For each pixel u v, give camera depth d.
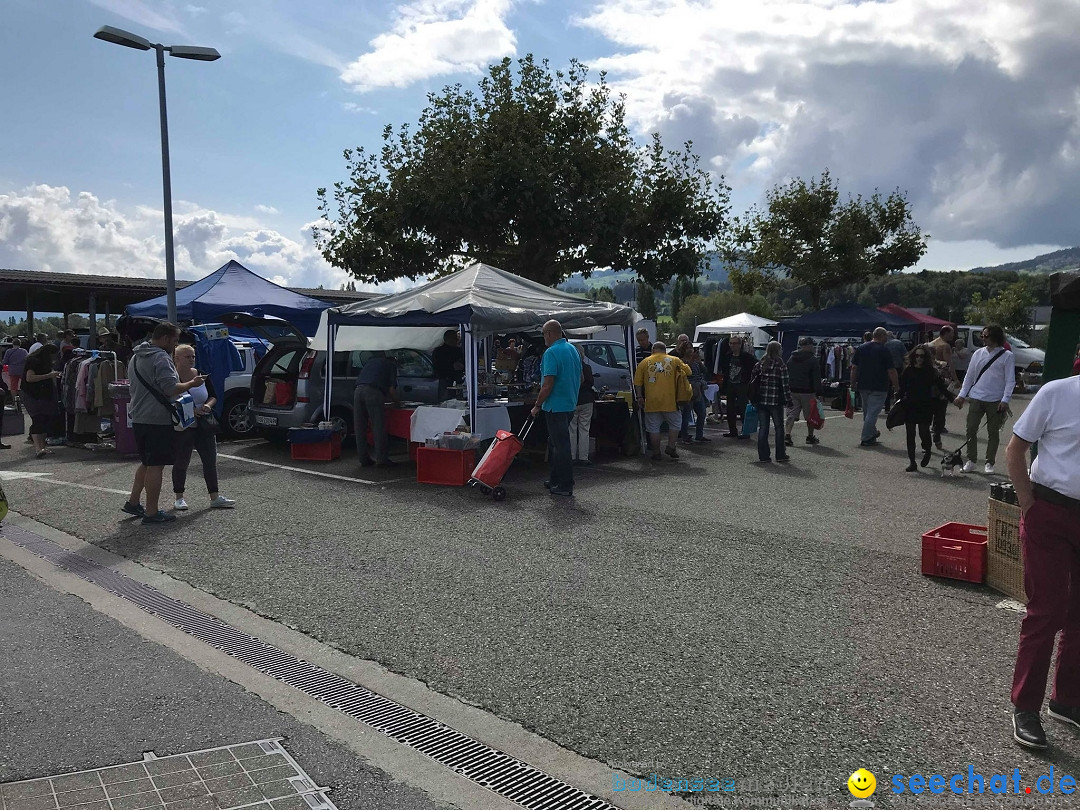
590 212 20.84
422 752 3.27
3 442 13.05
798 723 3.48
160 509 7.81
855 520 7.38
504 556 6.14
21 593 5.30
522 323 10.01
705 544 6.50
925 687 3.84
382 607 5.02
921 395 10.00
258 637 4.55
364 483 9.21
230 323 13.16
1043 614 3.25
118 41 14.89
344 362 11.97
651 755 3.23
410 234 21.84
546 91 21.34
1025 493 3.33
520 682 3.93
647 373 10.93
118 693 3.78
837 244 32.16
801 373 12.61
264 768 3.12
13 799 2.87
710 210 22.83
